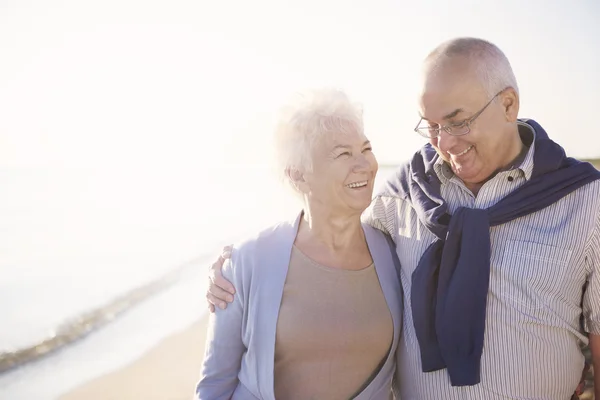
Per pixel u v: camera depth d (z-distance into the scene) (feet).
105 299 24.22
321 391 6.12
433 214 6.32
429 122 6.33
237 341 6.37
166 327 19.53
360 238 6.61
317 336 6.01
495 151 6.17
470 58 6.01
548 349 6.06
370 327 6.17
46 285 27.25
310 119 5.96
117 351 17.12
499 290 6.08
